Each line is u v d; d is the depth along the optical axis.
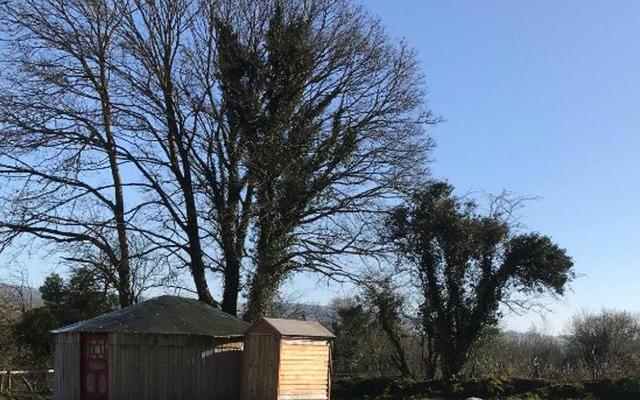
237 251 33.91
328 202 34.53
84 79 33.50
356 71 35.59
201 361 26.14
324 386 25.41
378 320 37.22
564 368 36.19
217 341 26.59
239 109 34.47
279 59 34.56
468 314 33.47
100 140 33.47
